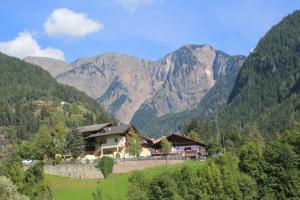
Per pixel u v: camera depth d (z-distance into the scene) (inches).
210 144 6028.5
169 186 3646.7
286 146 3722.9
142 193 3651.6
